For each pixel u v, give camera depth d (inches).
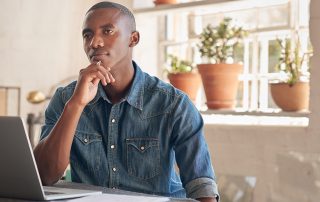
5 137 49.0
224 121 138.9
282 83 118.9
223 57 131.5
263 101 136.9
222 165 130.3
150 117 66.3
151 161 65.6
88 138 67.3
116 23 64.2
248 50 140.1
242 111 127.6
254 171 124.0
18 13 148.6
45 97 141.9
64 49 155.6
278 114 120.7
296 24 130.6
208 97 132.7
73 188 58.5
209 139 132.8
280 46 126.3
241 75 141.6
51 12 153.6
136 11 150.0
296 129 116.6
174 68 141.1
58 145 62.4
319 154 112.8
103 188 59.1
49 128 70.6
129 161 65.7
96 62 63.8
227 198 122.6
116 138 66.2
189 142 65.1
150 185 65.5
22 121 47.8
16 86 148.2
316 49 112.3
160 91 67.2
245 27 141.1
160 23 157.3
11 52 147.5
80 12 157.2
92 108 67.8
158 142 65.7
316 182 113.2
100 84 67.5
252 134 124.6
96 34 63.9
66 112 62.6
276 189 119.7
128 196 51.3
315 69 112.5
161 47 157.0
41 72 152.2
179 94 67.1
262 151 122.7
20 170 49.4
